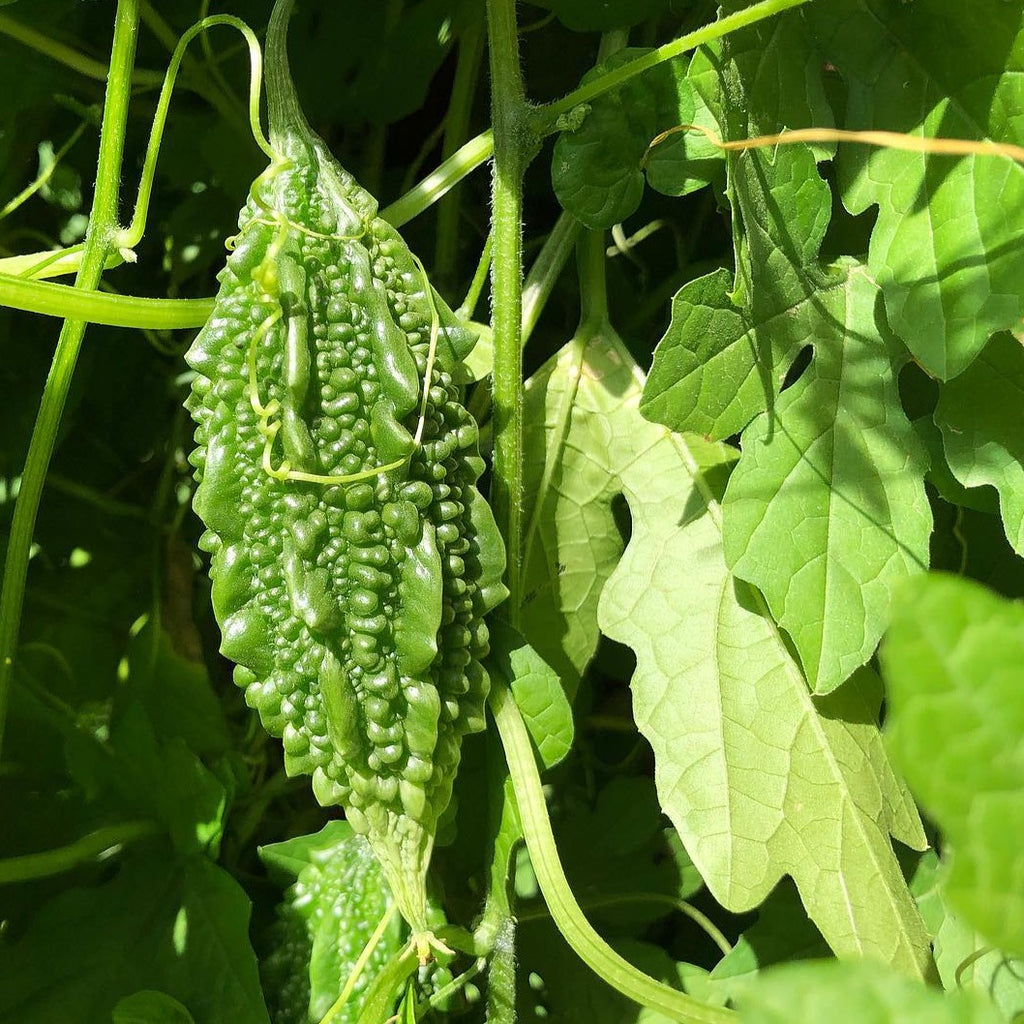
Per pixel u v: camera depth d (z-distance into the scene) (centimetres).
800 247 63
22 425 72
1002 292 61
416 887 58
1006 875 44
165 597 72
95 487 73
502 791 62
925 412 67
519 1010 67
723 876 62
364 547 58
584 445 66
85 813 67
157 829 66
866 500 62
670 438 66
